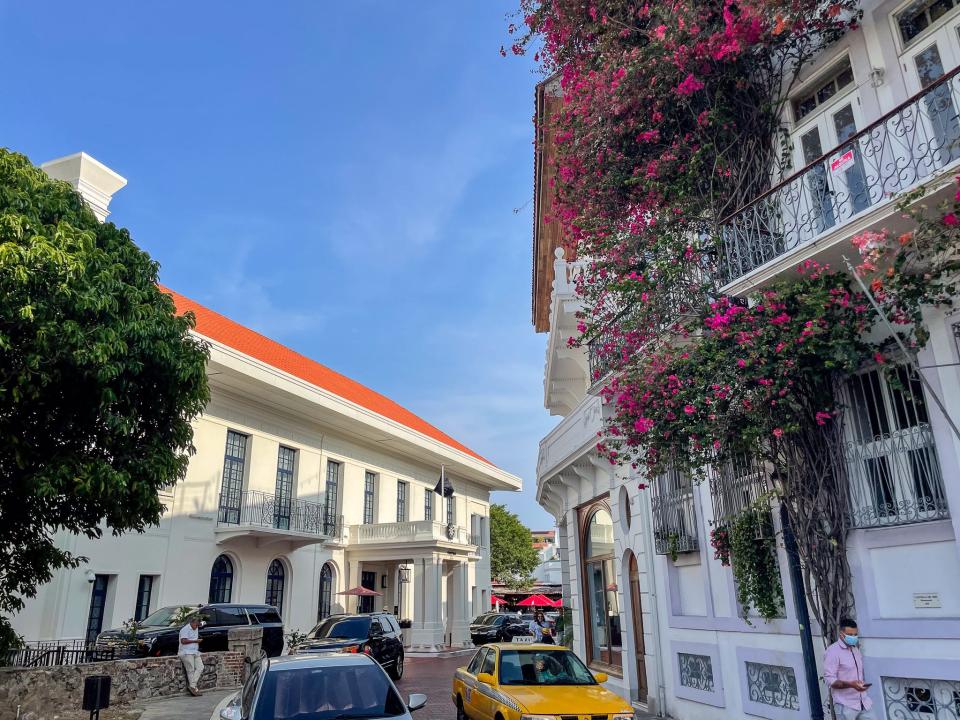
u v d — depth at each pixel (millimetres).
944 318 7164
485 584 43688
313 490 29594
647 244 10023
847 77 8836
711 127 9641
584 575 17047
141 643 16141
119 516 11422
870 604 7699
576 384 19375
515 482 46312
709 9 8938
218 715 7250
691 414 7965
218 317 31500
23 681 11539
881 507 7734
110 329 10141
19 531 11461
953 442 7004
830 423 8070
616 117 10234
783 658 8891
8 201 9961
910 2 8039
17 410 10062
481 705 9688
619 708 8453
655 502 12336
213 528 24344
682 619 11492
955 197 6160
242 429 26281
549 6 10977
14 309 9266
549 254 20297
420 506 38000
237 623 18000
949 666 6914
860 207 7977
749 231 8727
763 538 9320
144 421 11758
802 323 7312
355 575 31266
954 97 7137
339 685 6629
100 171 21094
